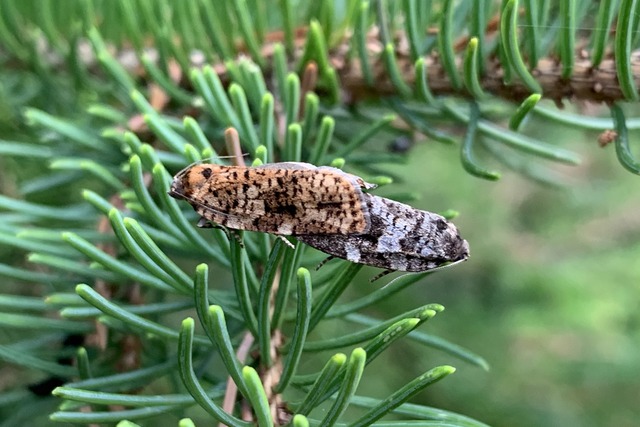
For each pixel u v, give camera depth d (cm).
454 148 16
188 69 8
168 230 6
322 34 8
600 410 16
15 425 8
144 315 8
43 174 10
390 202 7
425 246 6
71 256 8
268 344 6
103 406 7
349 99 8
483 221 20
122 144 8
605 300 18
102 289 8
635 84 7
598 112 9
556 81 7
